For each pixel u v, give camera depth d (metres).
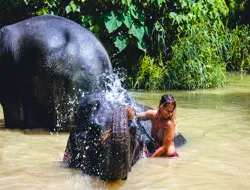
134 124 4.90
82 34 7.31
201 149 6.18
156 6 11.62
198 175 5.17
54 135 6.96
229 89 11.37
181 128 7.27
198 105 9.09
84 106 5.35
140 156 5.80
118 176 4.72
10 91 7.37
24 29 7.38
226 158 5.80
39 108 7.32
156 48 12.03
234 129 7.21
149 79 11.34
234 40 15.25
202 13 12.52
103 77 7.17
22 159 5.73
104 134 4.94
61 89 7.08
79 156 5.36
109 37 11.52
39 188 4.72
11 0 11.17
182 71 11.49
